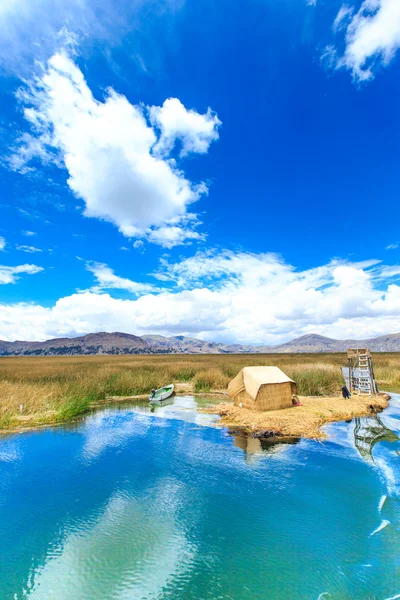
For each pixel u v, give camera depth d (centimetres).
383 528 861
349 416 1950
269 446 1491
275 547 794
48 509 979
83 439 1609
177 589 670
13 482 1153
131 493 1070
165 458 1361
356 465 1264
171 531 866
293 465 1277
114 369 3519
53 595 655
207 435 1662
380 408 2167
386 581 678
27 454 1416
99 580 702
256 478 1166
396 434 1639
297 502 1001
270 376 2109
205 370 3591
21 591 668
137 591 665
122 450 1460
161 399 2489
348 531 852
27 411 1992
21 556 777
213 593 658
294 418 1822
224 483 1132
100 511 969
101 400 2556
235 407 2128
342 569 717
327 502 995
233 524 895
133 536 848
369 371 2572
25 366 4475
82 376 2997
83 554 783
